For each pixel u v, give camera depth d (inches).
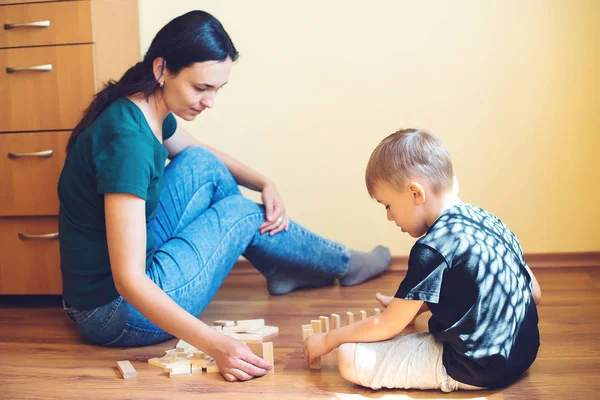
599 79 89.1
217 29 53.3
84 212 56.5
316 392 49.1
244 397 48.6
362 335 49.8
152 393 50.1
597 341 57.9
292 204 96.0
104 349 62.1
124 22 86.6
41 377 54.6
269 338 62.9
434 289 45.4
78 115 76.4
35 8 76.3
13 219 79.5
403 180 48.6
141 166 51.8
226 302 78.8
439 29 91.0
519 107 90.7
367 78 92.7
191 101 54.3
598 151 90.2
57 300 83.8
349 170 94.4
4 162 78.4
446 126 92.2
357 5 91.9
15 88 77.5
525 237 92.6
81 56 76.0
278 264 78.0
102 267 57.7
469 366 46.1
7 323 72.9
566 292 76.8
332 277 83.0
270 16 93.6
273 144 95.5
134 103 55.1
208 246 64.2
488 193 92.6
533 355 49.5
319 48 93.2
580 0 88.1
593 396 46.1
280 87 94.4
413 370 47.8
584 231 91.5
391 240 94.5
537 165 91.4
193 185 68.9
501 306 46.0
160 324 51.4
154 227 66.6
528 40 89.7
